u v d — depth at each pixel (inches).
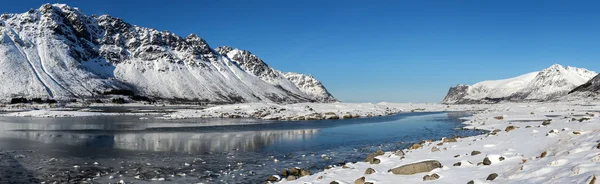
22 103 6633.9
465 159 552.7
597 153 374.0
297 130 1608.0
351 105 3686.0
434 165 501.0
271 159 834.2
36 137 1322.6
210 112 2910.9
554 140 607.5
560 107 3110.2
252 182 613.3
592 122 878.4
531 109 2691.9
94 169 722.2
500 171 439.2
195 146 1065.5
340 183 484.1
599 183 283.4
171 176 661.3
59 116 2888.8
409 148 816.9
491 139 768.9
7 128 1733.5
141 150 984.3
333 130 1606.8
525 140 674.8
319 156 872.9
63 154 912.3
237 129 1659.7
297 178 591.5
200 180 629.9
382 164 601.0
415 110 4116.6
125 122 2149.4
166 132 1510.8
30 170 712.4
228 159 835.4
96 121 2252.7
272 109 2947.8
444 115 2913.4
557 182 331.0
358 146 1055.0
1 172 693.9
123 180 632.4
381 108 3814.0
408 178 473.7
